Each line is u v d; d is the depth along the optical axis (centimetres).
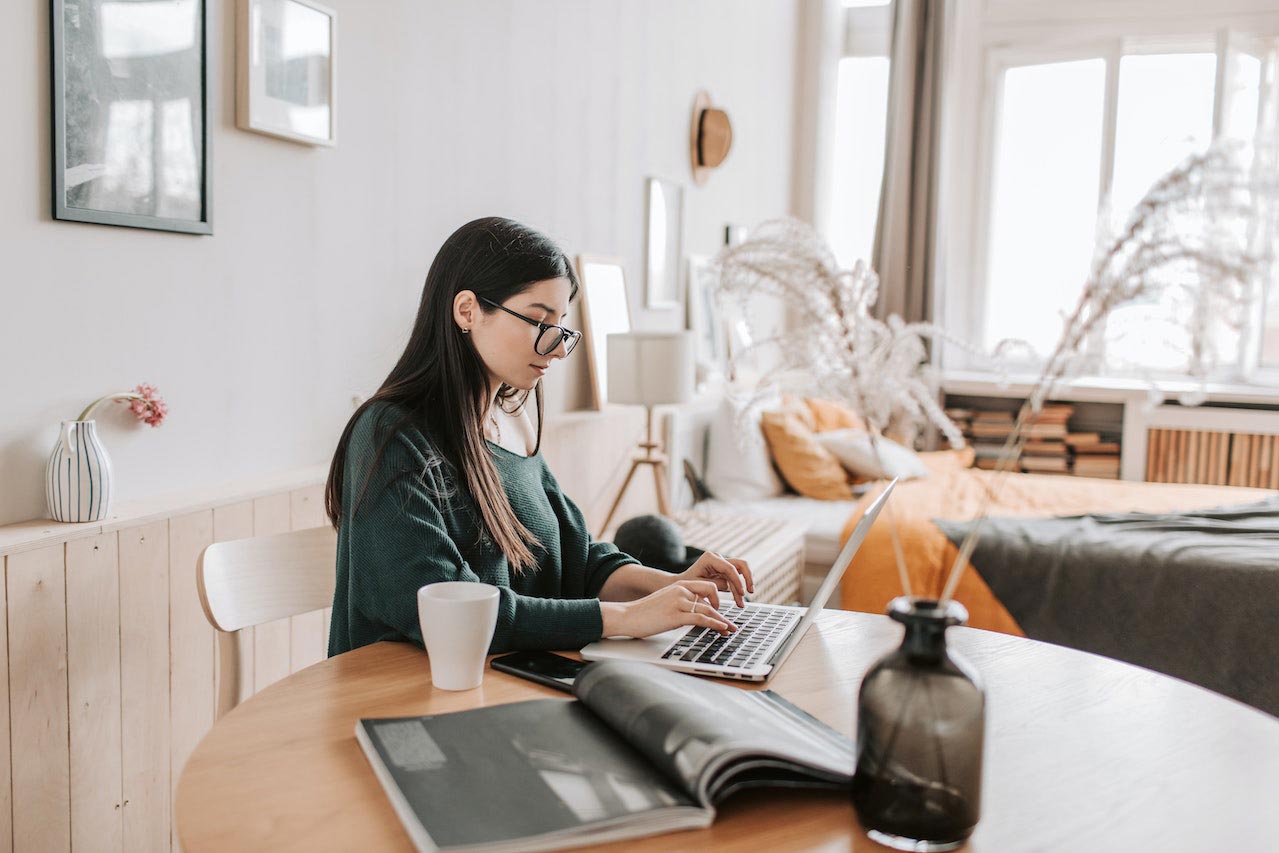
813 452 426
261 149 211
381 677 118
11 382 163
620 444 365
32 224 164
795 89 583
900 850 80
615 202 374
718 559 154
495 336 143
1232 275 73
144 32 180
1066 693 119
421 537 130
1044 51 554
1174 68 536
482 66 287
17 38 160
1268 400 493
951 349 584
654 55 402
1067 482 427
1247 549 294
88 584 166
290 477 215
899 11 551
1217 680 277
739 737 86
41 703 159
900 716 80
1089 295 81
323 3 226
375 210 247
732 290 94
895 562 323
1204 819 87
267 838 80
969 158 576
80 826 168
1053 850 81
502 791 83
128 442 185
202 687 190
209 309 200
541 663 122
